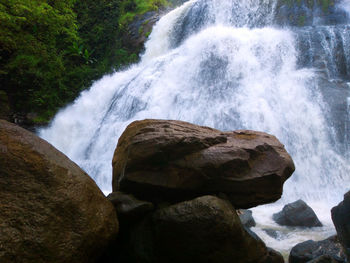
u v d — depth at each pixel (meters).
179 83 13.81
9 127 2.48
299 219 5.76
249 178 3.15
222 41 13.95
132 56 20.73
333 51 12.63
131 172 3.12
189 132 3.35
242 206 3.28
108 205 2.80
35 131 16.84
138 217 3.06
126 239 3.11
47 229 2.20
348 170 8.80
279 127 10.25
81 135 15.36
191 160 3.05
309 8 15.95
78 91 19.09
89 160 12.42
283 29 15.26
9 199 2.13
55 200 2.32
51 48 18.80
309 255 3.98
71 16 18.05
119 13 23.39
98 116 15.88
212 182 3.09
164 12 23.62
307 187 8.76
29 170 2.31
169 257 2.82
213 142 3.24
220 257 2.75
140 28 21.92
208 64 13.52
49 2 17.31
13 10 14.88
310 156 9.54
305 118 10.18
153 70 15.44
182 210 2.76
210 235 2.69
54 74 18.52
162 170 3.08
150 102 13.61
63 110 17.94
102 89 17.44
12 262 1.98
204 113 11.52
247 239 2.87
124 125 13.16
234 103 11.30
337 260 3.63
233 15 17.92
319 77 11.54
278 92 11.28
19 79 17.55
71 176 2.53
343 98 10.20
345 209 3.88
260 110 10.66
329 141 9.52
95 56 22.31
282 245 4.88
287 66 12.81
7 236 2.00
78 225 2.39
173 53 15.67
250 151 3.26
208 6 18.91
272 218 6.27
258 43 13.61
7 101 16.81
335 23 15.30
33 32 17.50
